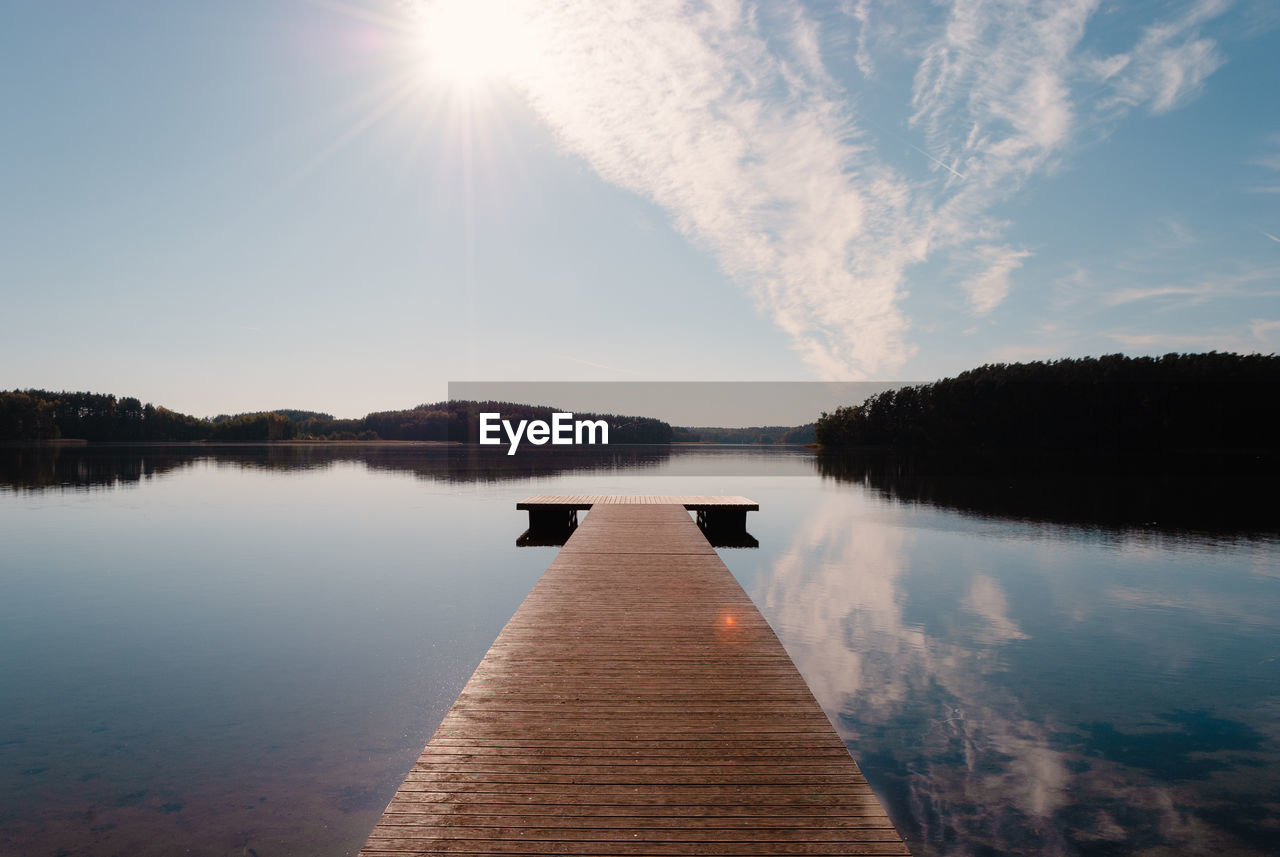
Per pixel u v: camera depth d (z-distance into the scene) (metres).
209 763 4.93
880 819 2.82
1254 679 6.84
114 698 6.11
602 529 11.03
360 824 4.16
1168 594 10.38
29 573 11.48
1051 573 11.81
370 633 8.12
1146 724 5.78
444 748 3.40
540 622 5.61
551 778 3.12
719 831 2.73
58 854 3.84
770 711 3.86
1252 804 4.54
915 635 8.22
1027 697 6.34
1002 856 3.98
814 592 10.41
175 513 19.25
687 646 4.99
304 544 14.39
